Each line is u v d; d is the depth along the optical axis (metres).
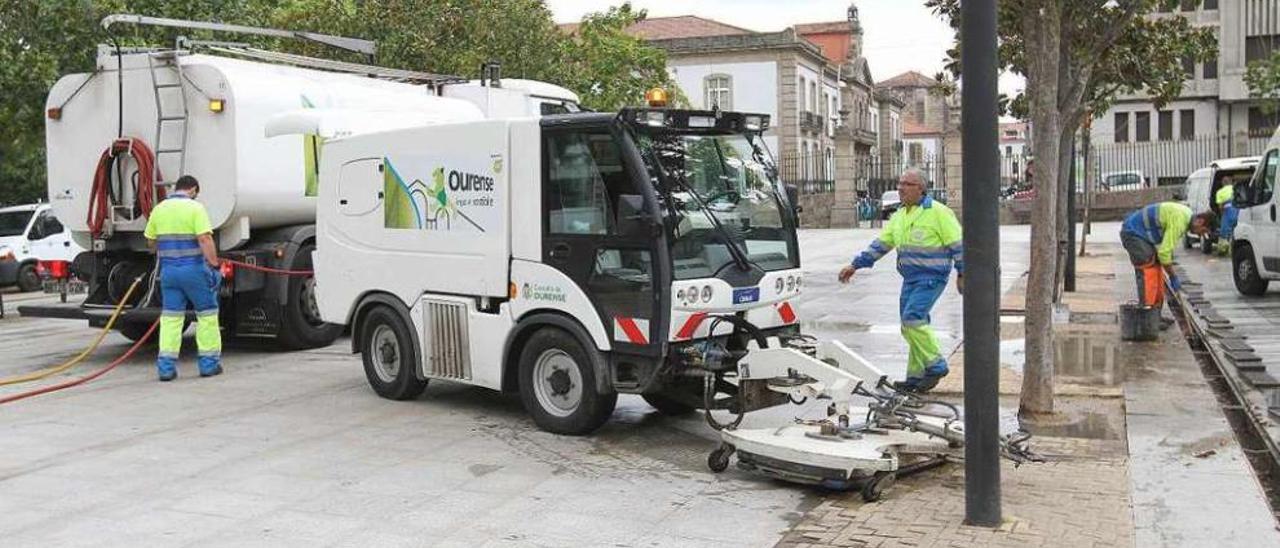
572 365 8.14
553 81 23.27
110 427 8.80
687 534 6.01
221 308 12.62
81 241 12.77
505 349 8.48
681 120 7.80
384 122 11.43
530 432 8.42
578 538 5.98
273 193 12.09
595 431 8.30
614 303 7.74
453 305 8.81
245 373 11.30
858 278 20.30
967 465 5.95
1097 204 40.25
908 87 95.75
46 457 7.85
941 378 9.19
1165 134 45.94
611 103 24.89
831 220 43.00
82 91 12.39
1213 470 6.95
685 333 7.55
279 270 12.28
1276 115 44.72
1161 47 12.66
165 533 6.15
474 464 7.54
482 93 14.89
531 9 22.52
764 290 8.04
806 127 57.12
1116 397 9.12
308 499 6.77
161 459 7.77
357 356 12.30
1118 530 5.84
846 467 6.38
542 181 8.08
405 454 7.84
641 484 7.00
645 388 7.66
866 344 12.39
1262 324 14.05
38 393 10.21
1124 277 20.09
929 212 8.70
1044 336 8.35
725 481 7.05
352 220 9.65
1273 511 6.42
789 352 7.02
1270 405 8.97
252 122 11.84
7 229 23.50
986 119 5.77
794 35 55.28
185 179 11.09
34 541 6.03
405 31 20.31
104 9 17.27
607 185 7.73
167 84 11.96
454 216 8.73
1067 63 9.30
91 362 12.30
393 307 9.43
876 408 7.05
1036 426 8.15
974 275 5.82
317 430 8.61
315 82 12.71
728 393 7.87
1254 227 16.73
